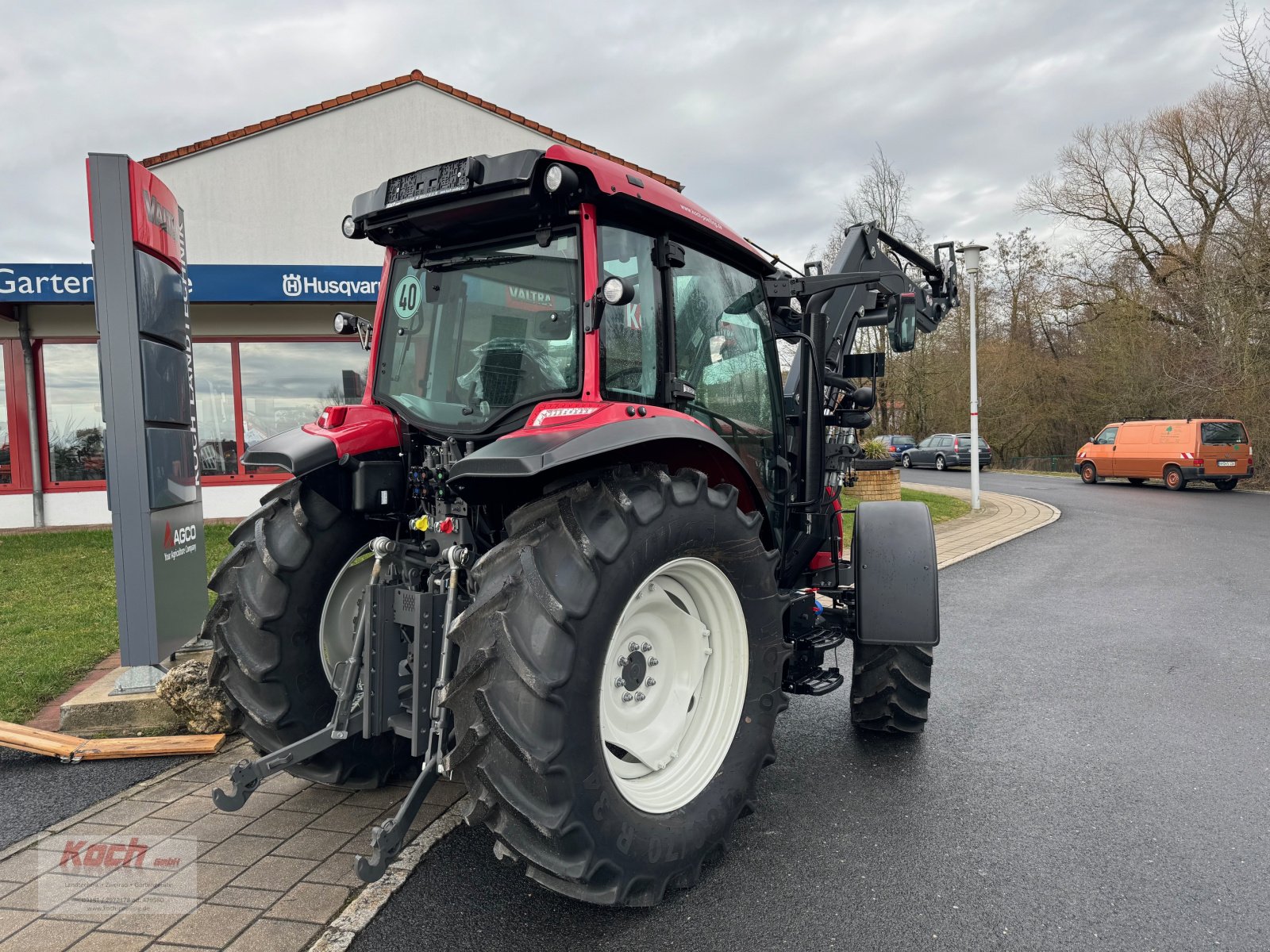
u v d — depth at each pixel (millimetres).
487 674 2277
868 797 3488
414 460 3270
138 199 4039
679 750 2857
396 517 3258
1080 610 7438
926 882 2801
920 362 39219
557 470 2586
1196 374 25562
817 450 4016
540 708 2248
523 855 2281
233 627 3115
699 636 2939
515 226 2912
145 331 4105
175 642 4395
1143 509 17156
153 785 3527
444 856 2926
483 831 3115
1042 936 2488
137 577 4105
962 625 6852
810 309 4062
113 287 4008
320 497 3203
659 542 2539
